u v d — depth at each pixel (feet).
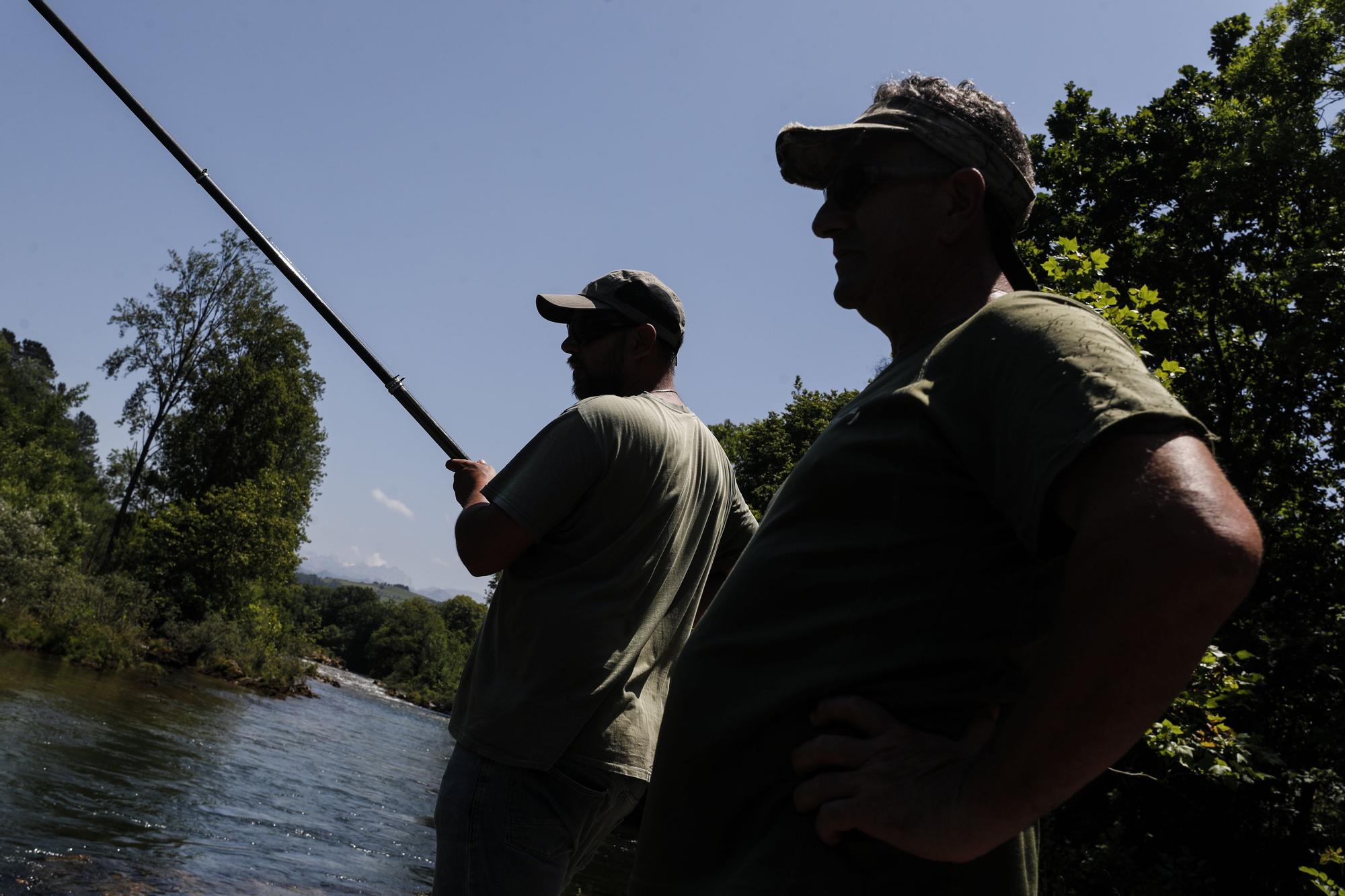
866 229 3.71
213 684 71.10
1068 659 2.33
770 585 3.31
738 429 81.92
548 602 6.19
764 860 3.05
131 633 66.49
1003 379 2.79
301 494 126.11
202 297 118.32
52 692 38.52
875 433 3.17
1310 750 30.22
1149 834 29.27
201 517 101.14
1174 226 43.45
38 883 14.87
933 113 3.59
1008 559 2.98
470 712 6.28
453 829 5.97
